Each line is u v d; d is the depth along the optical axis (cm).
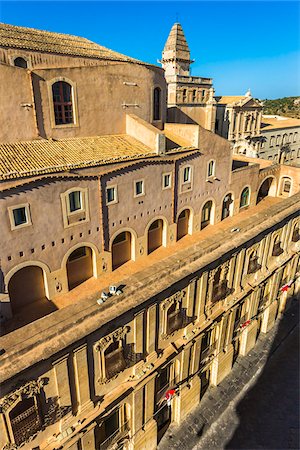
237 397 2597
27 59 2138
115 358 1652
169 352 2006
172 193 2609
